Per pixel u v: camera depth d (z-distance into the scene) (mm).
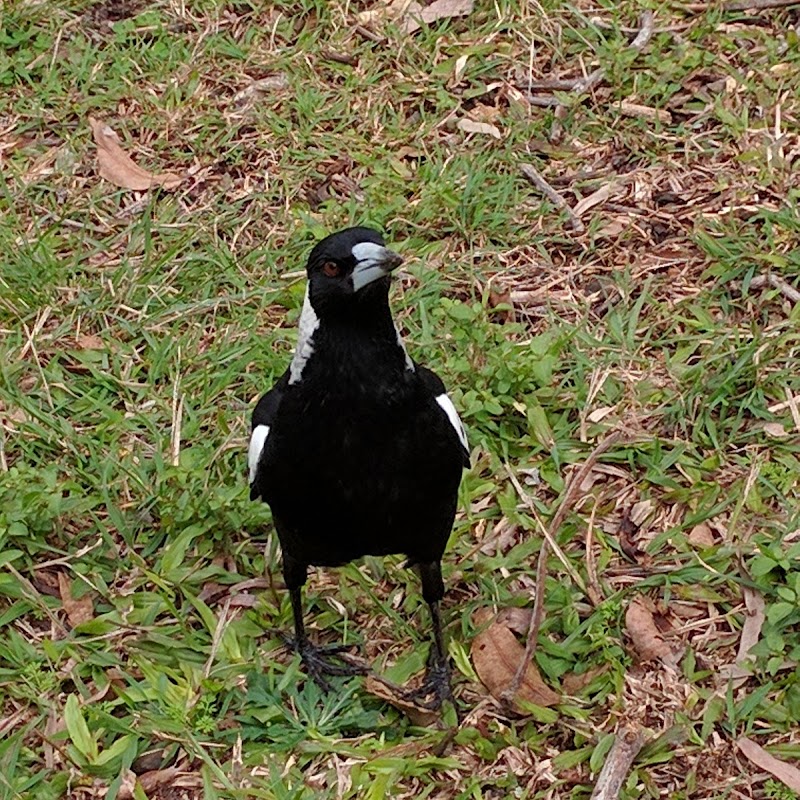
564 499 4586
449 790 4352
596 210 6922
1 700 4688
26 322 6293
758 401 5695
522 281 6539
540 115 7531
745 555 5090
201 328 6262
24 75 7875
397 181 7035
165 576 5109
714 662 4746
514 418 5727
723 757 4402
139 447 5676
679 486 5410
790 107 7371
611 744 4398
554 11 8062
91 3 8336
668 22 8016
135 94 7719
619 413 5750
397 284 6453
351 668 4797
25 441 5648
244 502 5293
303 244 6695
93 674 4754
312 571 5176
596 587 4941
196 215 6961
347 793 4301
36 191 7164
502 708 4590
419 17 8125
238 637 4902
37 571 5195
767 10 8055
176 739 4480
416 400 4047
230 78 7820
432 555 4461
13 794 4301
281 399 4160
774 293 6203
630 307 6305
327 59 7953
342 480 4098
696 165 7129
